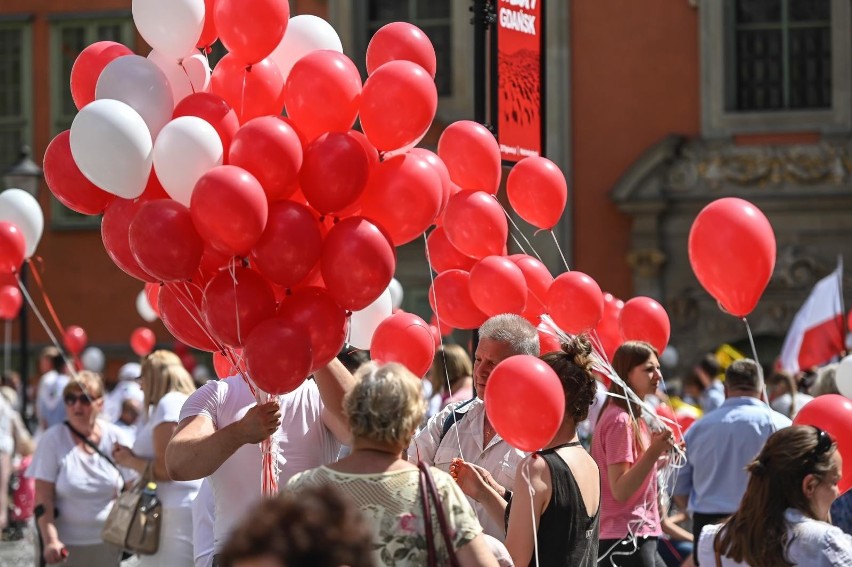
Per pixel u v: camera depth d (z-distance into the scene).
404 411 10.91
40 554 20.88
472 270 16.16
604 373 16.73
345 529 6.66
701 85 56.22
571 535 12.98
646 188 56.16
